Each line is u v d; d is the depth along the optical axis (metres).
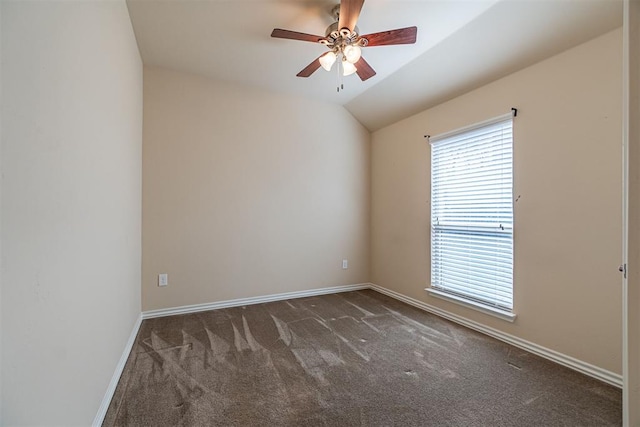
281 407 1.61
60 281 1.02
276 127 3.63
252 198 3.50
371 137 4.26
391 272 3.85
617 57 1.83
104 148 1.56
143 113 2.98
